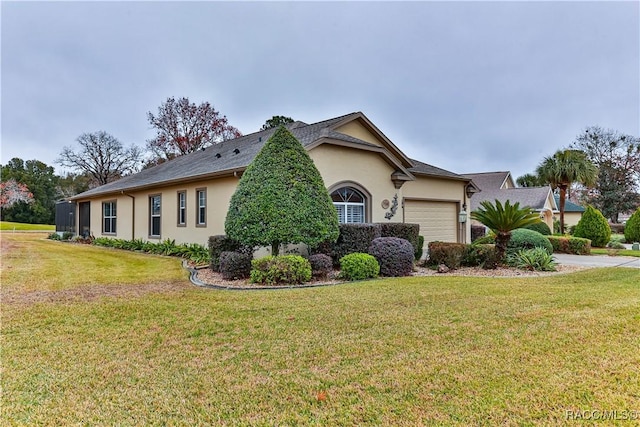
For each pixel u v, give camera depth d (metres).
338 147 11.50
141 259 12.34
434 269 10.45
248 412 2.81
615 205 36.75
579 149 37.78
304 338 4.34
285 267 7.87
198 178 12.54
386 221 12.91
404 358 3.71
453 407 2.80
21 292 6.89
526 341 4.07
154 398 3.02
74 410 2.84
